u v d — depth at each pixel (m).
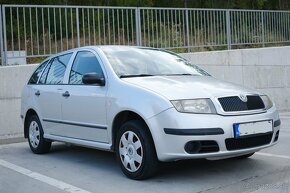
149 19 12.98
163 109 5.25
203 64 13.50
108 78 6.13
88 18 11.85
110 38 12.27
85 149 8.27
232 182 5.47
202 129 5.13
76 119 6.64
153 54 6.99
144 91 5.53
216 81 6.17
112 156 7.46
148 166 5.43
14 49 10.90
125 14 12.53
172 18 13.41
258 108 5.68
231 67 14.20
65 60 7.35
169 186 5.36
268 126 5.64
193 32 13.89
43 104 7.52
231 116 5.31
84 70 6.73
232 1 22.41
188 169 6.18
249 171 6.00
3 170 6.66
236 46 15.09
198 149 5.16
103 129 6.09
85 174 6.20
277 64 15.41
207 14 14.20
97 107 6.17
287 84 15.74
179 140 5.13
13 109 10.36
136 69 6.36
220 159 6.77
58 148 8.46
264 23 15.77
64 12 11.44
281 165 6.32
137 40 12.70
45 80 7.74
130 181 5.66
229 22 14.74
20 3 16.11
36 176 6.21
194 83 5.83
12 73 10.32
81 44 11.74
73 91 6.70
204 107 5.27
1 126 10.20
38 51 11.05
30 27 10.92
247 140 5.45
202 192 5.09
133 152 5.62
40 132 7.71
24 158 7.59
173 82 5.82
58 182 5.82
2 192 5.48
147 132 5.45
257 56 14.84
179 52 13.58
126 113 5.77
